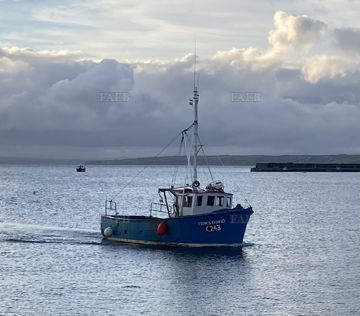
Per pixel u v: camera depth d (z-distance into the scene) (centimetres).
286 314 4306
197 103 6662
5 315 4222
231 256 6216
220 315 4275
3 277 5303
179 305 4491
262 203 14475
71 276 5359
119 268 5656
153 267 5691
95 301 4566
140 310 4369
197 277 5331
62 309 4366
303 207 13225
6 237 7581
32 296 4691
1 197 15700
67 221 10025
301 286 5078
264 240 7681
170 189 6750
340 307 4478
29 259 6106
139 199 15588
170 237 6488
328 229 9019
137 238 6775
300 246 7231
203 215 6325
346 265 6006
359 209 12800
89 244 6906
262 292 4875
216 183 6656
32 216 10844
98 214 11344
